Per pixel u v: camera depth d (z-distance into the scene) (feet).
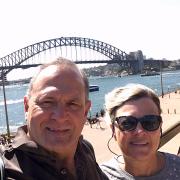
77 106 2.00
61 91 1.95
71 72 2.01
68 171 2.03
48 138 1.95
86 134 31.71
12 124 75.77
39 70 2.02
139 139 3.29
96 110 78.64
